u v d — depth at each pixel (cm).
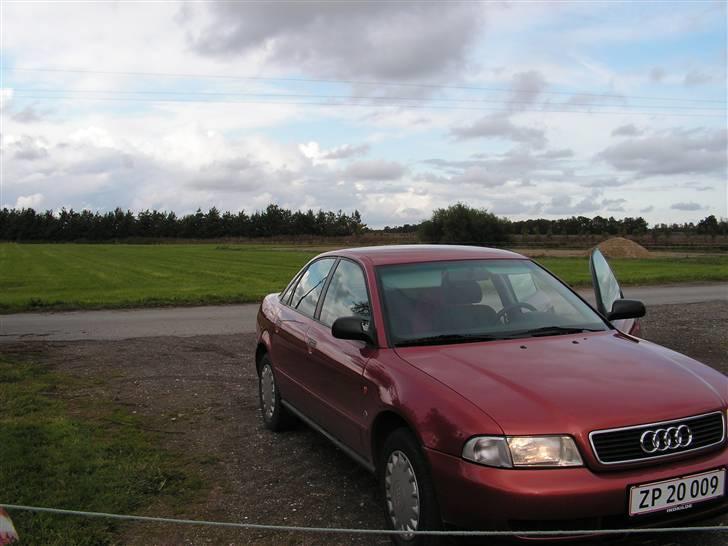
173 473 492
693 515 324
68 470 482
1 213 17125
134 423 629
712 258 4962
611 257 5359
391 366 391
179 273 3734
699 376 375
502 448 310
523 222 11962
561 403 327
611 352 402
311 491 460
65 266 4784
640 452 318
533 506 301
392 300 451
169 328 1359
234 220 18112
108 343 1145
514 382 349
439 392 346
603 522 310
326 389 473
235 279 3122
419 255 507
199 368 914
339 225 18200
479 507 310
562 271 3119
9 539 352
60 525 393
